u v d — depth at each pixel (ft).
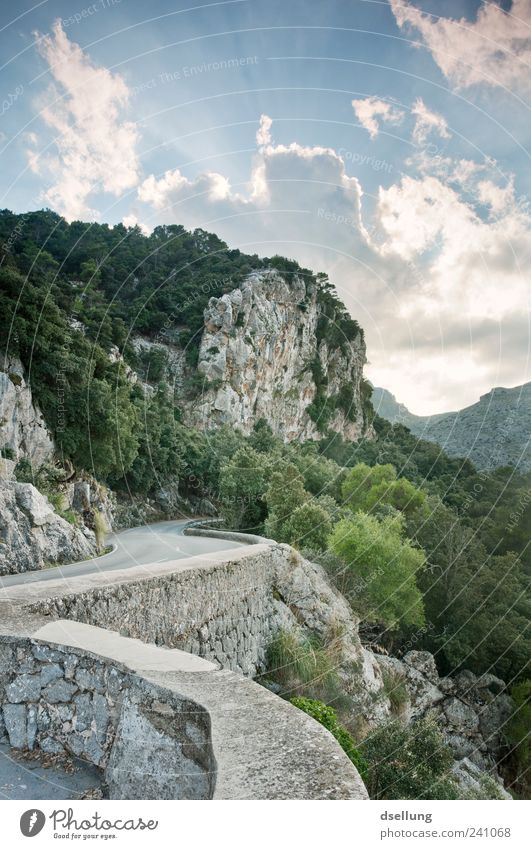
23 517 47.44
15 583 36.19
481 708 83.92
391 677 62.39
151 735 12.91
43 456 108.17
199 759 11.71
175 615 29.63
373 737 39.68
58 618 18.86
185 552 64.59
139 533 101.24
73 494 81.25
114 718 14.06
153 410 171.63
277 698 12.80
